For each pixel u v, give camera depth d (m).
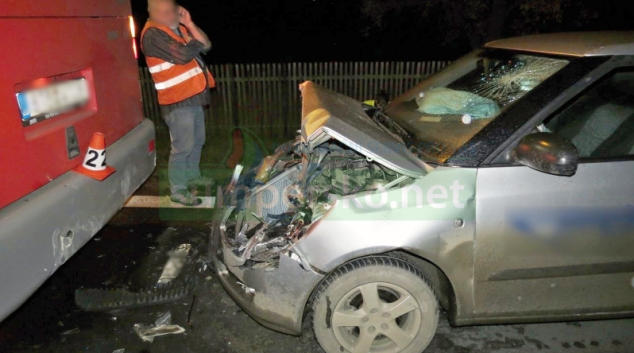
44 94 2.43
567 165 2.21
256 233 2.68
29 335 2.96
